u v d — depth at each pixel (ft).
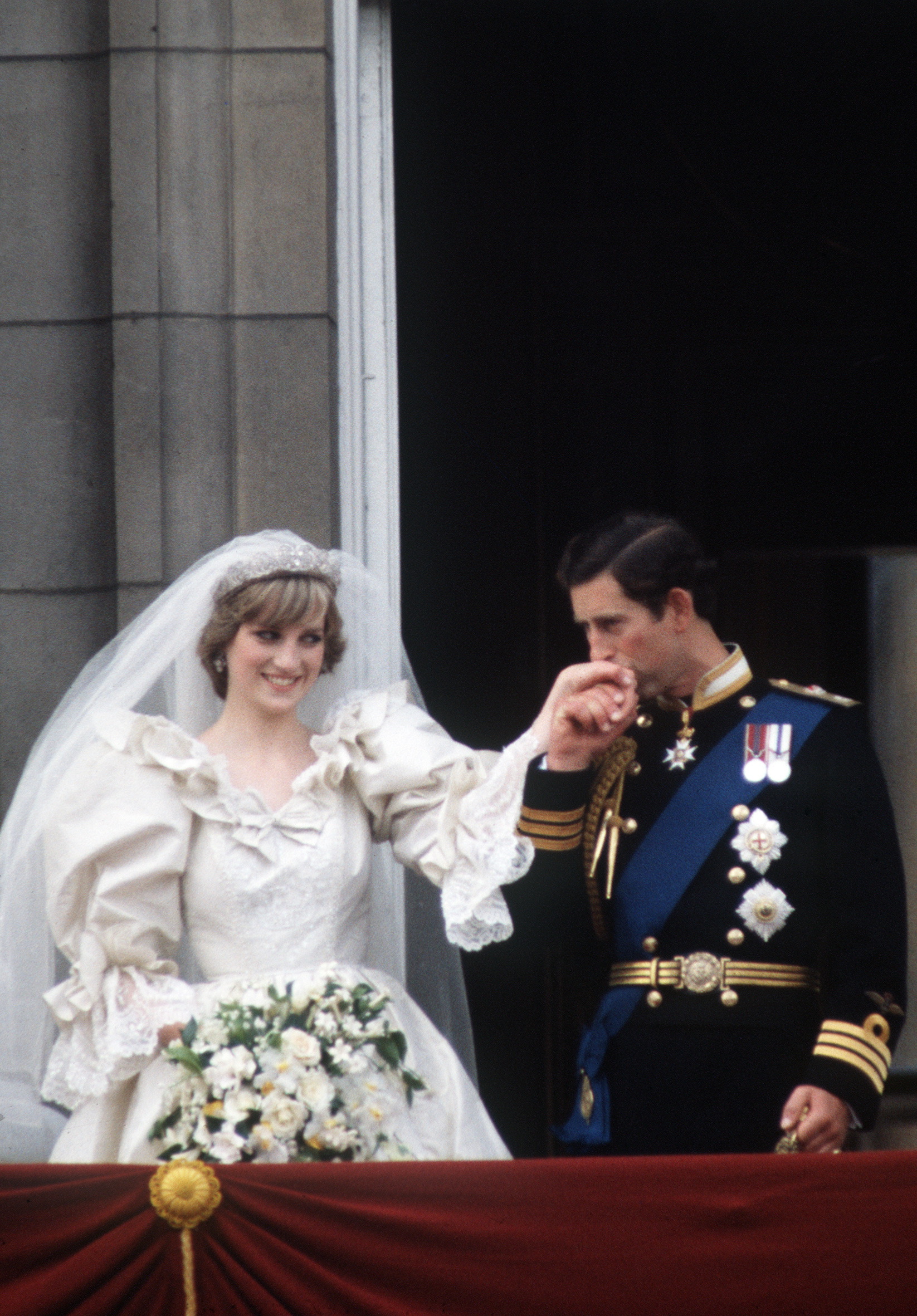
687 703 40.60
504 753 40.06
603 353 94.89
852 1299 32.04
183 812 39.68
